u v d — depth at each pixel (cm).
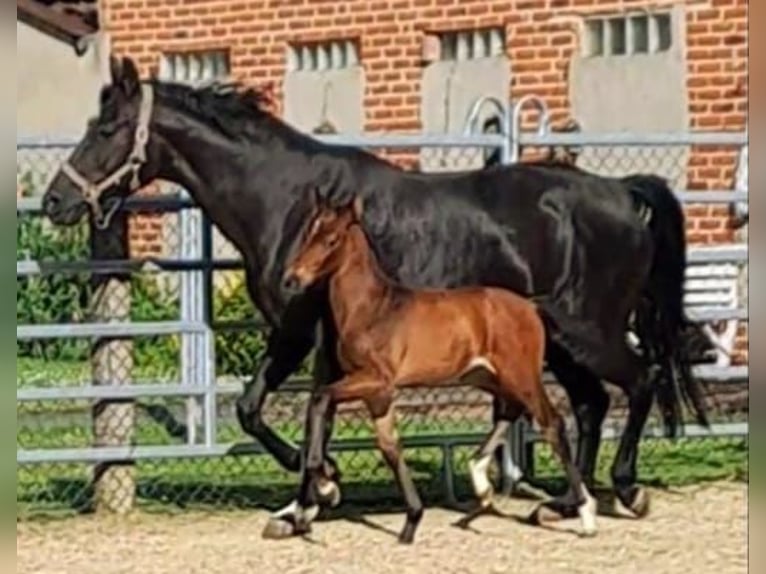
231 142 1158
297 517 1153
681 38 1605
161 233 1681
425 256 1155
